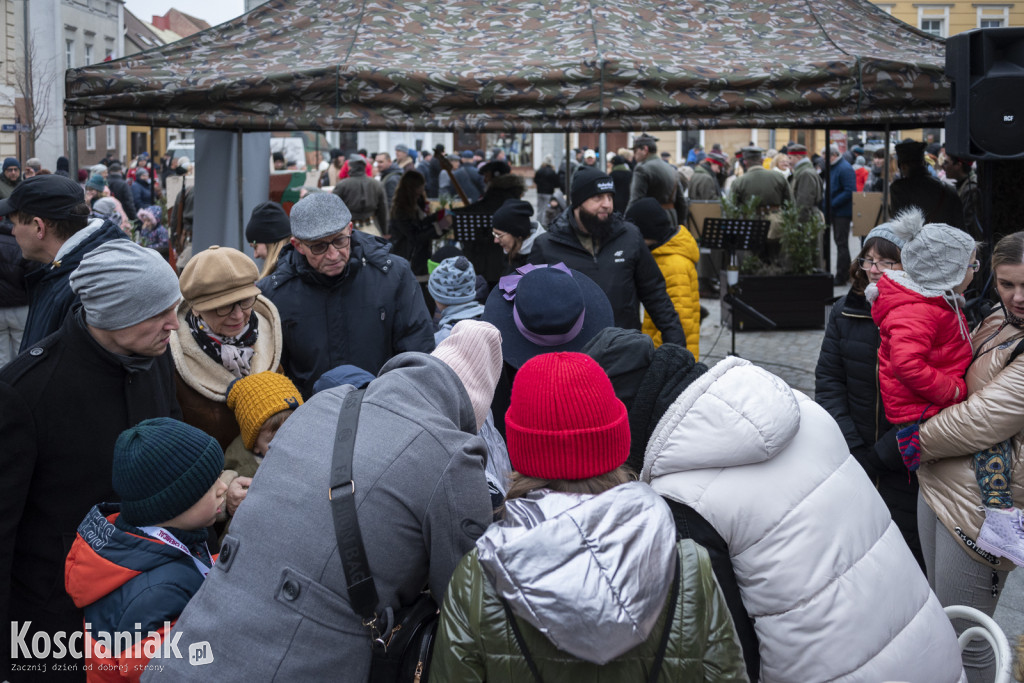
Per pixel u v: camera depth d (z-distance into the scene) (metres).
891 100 5.15
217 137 6.68
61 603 2.41
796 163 11.72
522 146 24.81
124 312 2.29
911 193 7.17
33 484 2.38
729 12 5.91
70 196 2.93
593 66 4.96
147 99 4.96
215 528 2.80
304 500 1.78
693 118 5.04
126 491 1.95
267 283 3.55
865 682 1.82
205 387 2.87
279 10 5.67
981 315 3.91
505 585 1.47
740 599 1.87
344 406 1.92
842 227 11.59
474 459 1.87
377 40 5.39
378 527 1.76
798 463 1.90
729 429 1.83
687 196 11.73
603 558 1.44
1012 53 4.46
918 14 24.89
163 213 10.46
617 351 2.17
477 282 5.18
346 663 1.75
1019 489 2.62
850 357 3.28
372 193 10.66
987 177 4.61
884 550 1.91
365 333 3.56
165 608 1.87
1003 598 3.87
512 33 5.52
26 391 2.31
